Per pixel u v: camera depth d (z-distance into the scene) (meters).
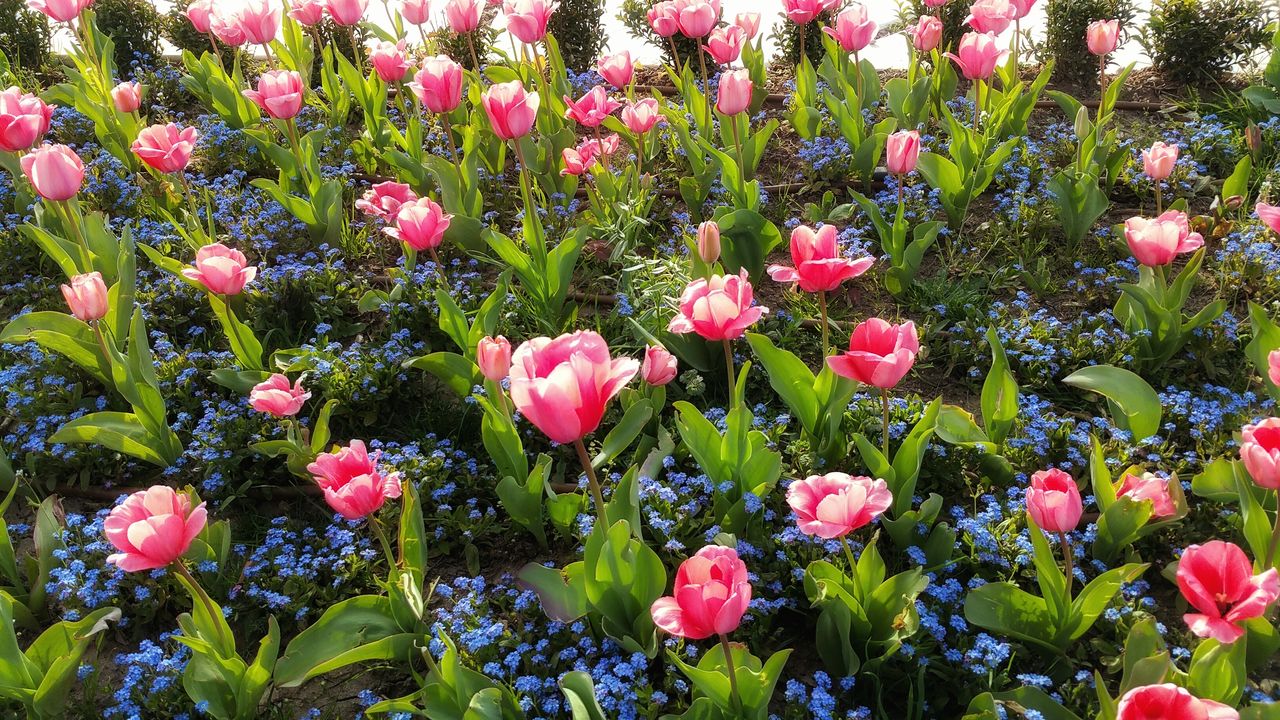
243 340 1.07
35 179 0.98
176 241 1.31
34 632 0.90
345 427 1.08
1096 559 0.87
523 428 1.05
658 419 1.00
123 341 1.08
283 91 1.23
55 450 1.03
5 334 1.05
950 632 0.82
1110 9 1.67
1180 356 1.11
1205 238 1.29
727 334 0.79
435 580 0.92
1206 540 0.90
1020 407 1.03
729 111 1.19
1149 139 1.54
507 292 1.18
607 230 1.24
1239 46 1.64
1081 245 1.28
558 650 0.82
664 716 0.70
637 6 1.82
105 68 1.59
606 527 0.74
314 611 0.89
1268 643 0.75
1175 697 0.52
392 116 1.61
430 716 0.69
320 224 1.31
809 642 0.85
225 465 1.00
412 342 1.17
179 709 0.80
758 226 1.16
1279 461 0.65
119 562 0.66
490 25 1.92
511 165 1.50
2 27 1.86
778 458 0.88
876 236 1.32
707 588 0.56
